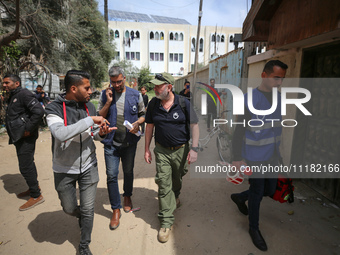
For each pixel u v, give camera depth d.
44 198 3.30
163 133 2.38
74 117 1.99
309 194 3.28
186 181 3.87
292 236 2.44
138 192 3.50
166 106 2.35
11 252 2.28
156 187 3.67
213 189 3.56
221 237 2.47
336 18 2.15
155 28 35.28
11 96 2.88
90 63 18.48
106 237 2.49
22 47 13.23
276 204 3.06
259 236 2.33
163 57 36.38
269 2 3.13
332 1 2.20
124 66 30.30
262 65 4.51
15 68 8.59
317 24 2.42
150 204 3.15
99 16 18.47
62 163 1.99
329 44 2.76
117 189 2.68
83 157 2.03
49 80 9.72
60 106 1.95
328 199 3.13
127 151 2.73
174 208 2.56
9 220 2.79
